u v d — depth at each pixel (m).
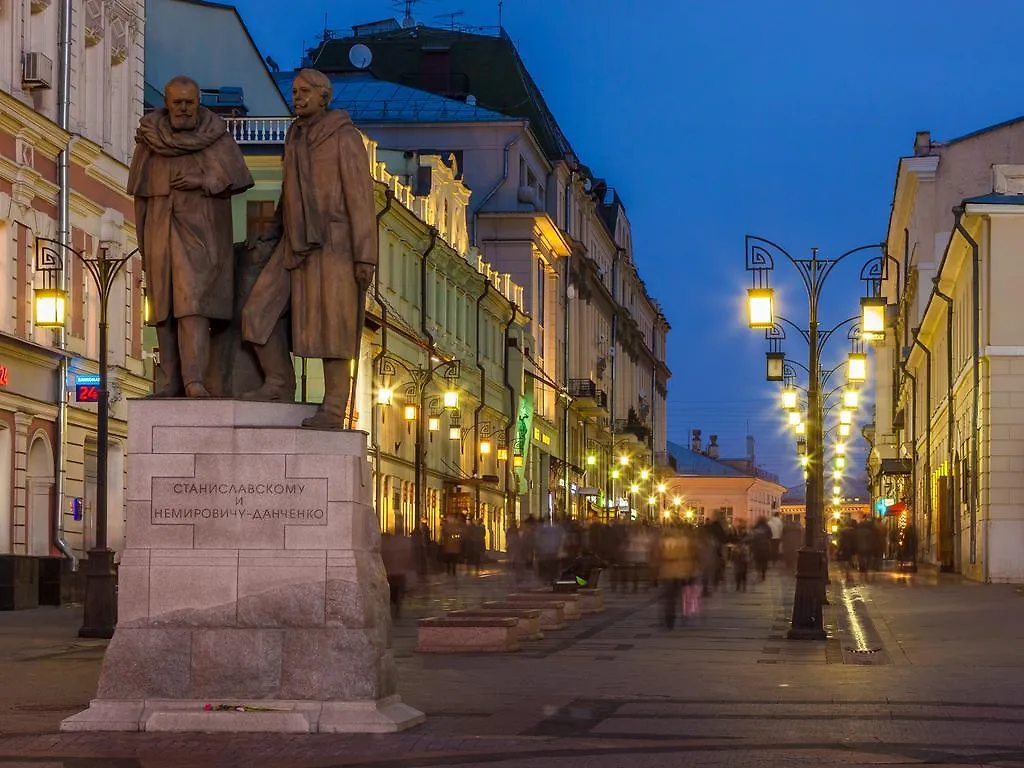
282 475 11.84
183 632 11.82
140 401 11.97
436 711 13.55
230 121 53.06
